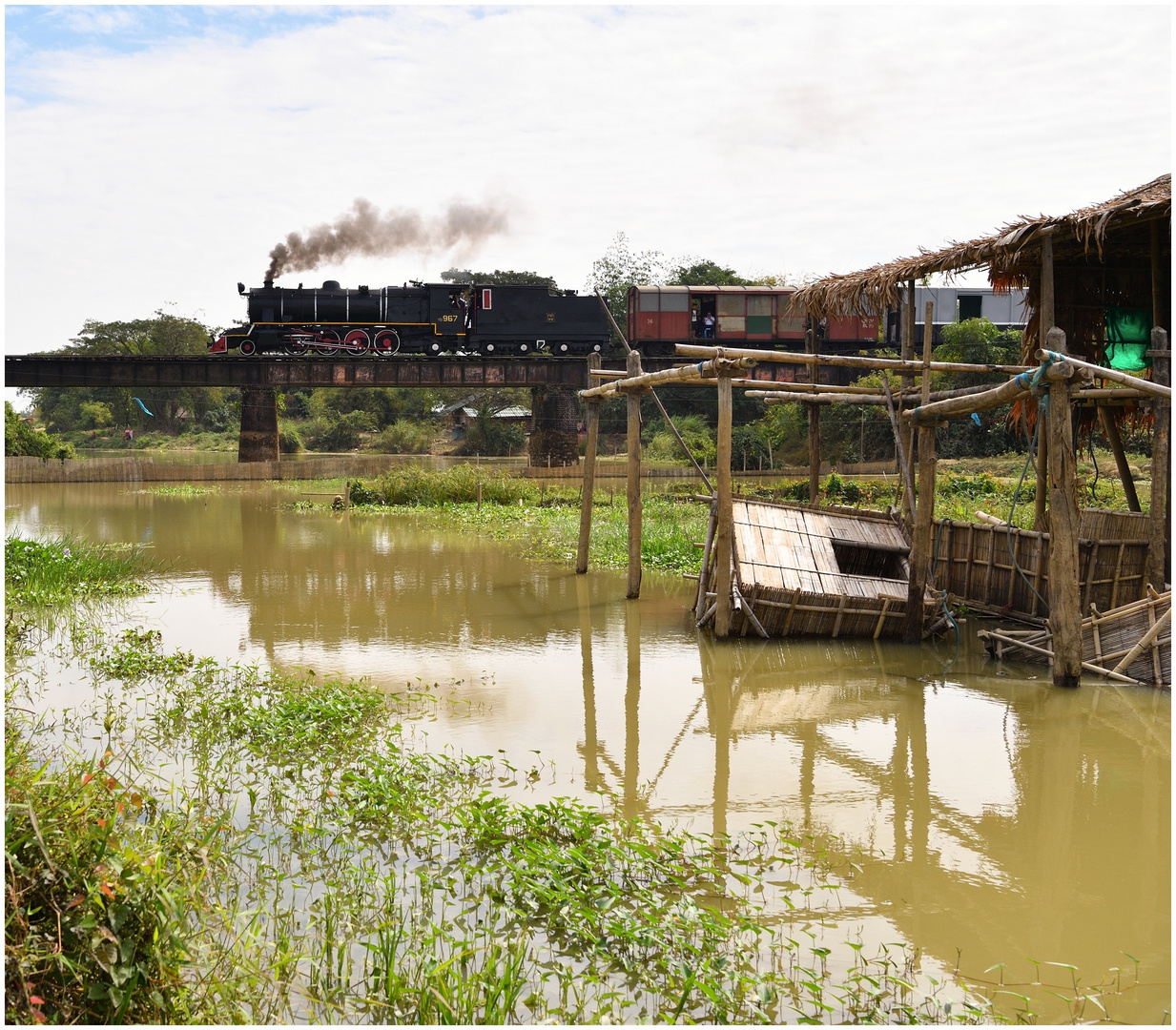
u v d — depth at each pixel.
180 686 8.85
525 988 4.18
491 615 12.60
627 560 16.97
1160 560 10.05
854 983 4.26
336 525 22.94
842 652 10.62
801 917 4.89
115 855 3.86
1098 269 12.09
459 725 8.01
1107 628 9.62
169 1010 3.63
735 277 64.44
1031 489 24.20
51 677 9.16
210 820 5.44
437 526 22.78
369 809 6.02
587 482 15.78
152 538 20.33
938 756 7.37
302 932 4.58
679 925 4.56
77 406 80.00
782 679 9.56
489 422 61.41
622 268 65.50
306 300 40.34
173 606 13.02
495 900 4.90
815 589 11.31
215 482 38.34
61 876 3.75
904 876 5.38
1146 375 12.12
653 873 5.27
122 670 9.30
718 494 11.07
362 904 4.85
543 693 9.02
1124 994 4.25
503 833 5.64
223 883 5.00
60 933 3.54
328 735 7.50
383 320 40.56
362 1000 3.97
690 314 39.41
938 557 12.88
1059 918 4.93
